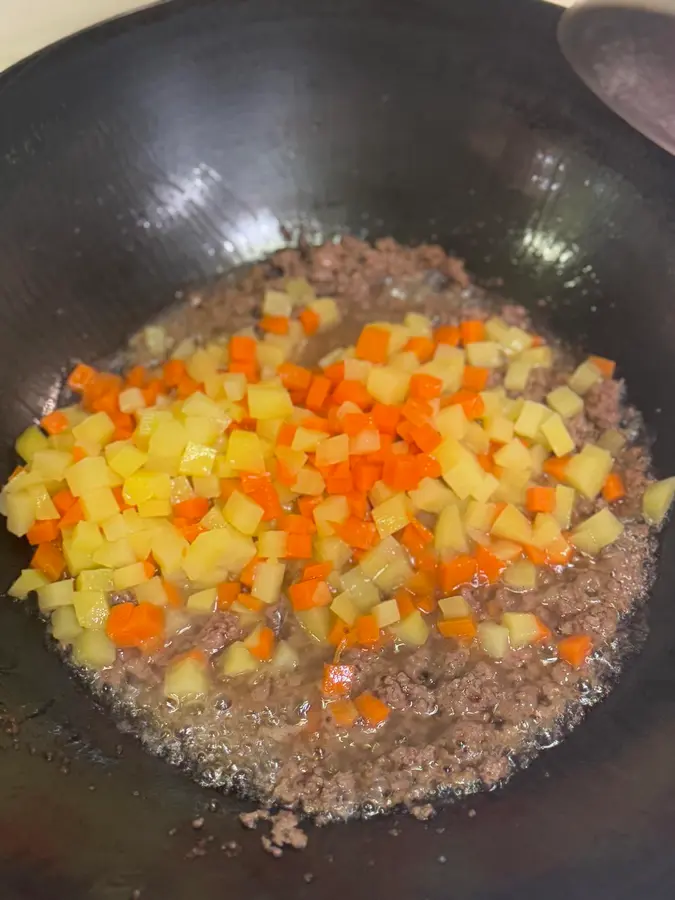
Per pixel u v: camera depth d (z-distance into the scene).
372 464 0.22
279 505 0.22
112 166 0.24
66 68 0.22
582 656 0.20
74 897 0.14
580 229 0.25
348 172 0.27
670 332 0.23
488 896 0.14
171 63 0.23
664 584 0.21
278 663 0.20
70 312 0.24
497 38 0.24
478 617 0.21
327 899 0.15
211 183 0.26
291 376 0.24
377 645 0.20
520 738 0.19
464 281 0.27
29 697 0.18
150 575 0.21
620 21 0.20
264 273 0.27
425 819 0.17
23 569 0.20
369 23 0.24
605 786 0.17
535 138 0.25
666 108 0.19
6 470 0.21
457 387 0.24
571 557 0.22
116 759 0.18
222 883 0.15
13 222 0.22
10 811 0.15
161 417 0.22
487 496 0.22
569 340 0.25
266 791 0.18
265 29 0.24
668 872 0.14
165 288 0.26
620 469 0.23
